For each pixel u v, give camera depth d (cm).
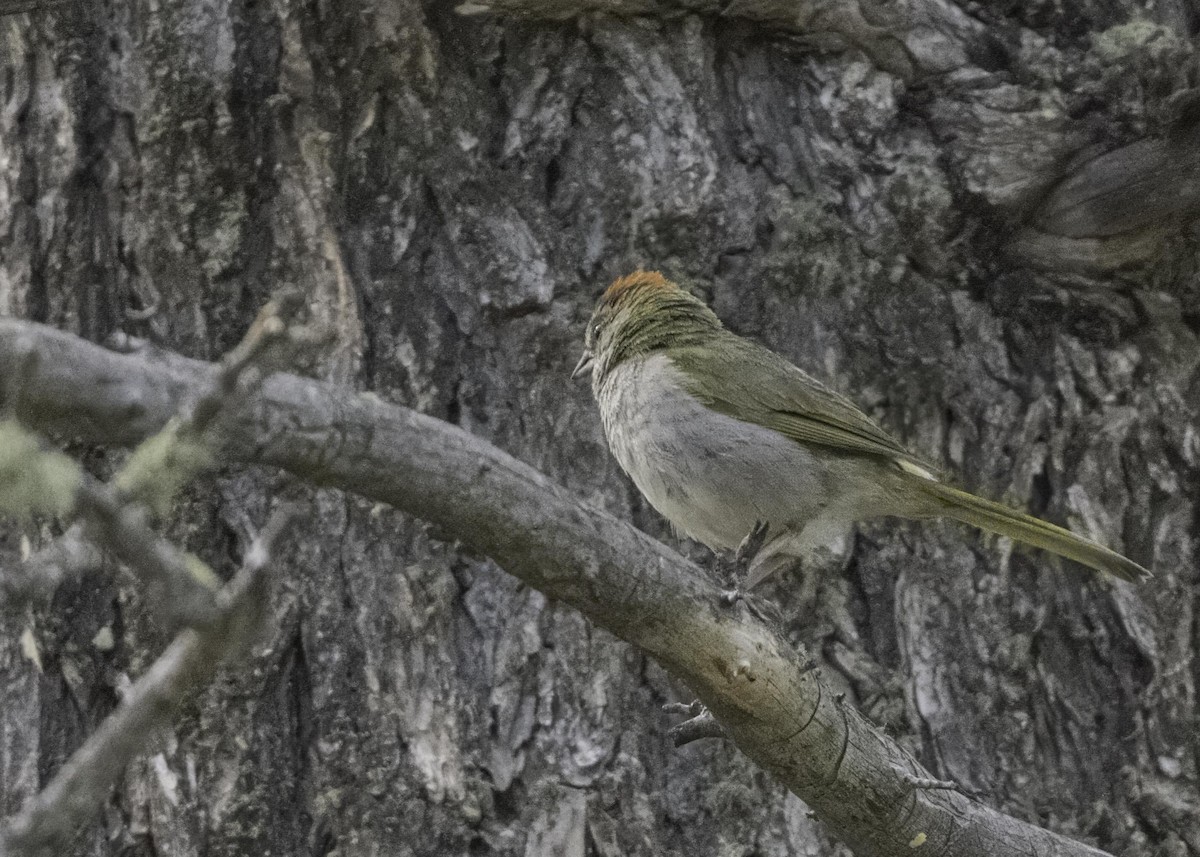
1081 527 977
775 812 884
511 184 968
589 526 652
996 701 933
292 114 952
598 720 879
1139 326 1010
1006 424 988
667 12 992
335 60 958
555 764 870
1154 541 979
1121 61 984
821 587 953
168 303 937
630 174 971
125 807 863
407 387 922
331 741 866
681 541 1004
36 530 883
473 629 894
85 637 889
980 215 998
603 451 959
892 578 959
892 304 992
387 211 949
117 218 948
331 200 942
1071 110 995
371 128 955
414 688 875
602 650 890
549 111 980
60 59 957
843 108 1005
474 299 941
